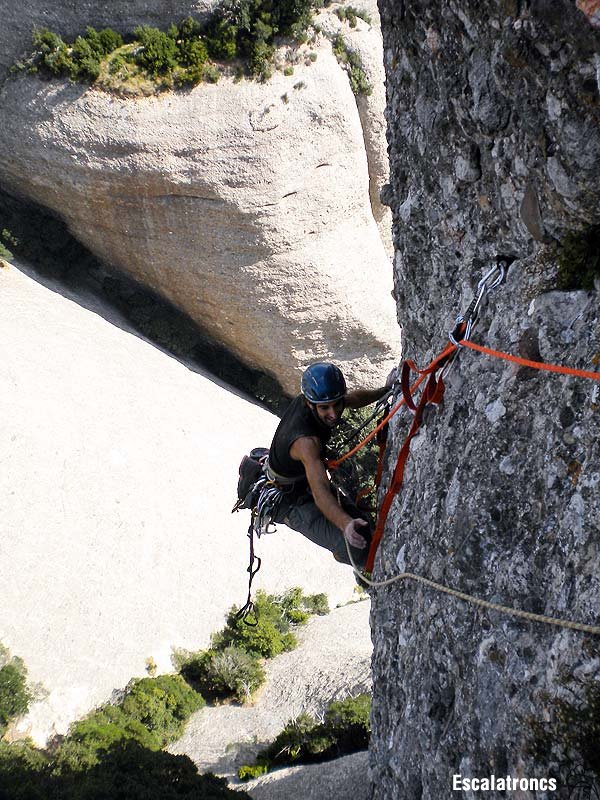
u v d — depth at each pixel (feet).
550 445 12.05
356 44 86.99
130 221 86.74
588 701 10.37
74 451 73.82
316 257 89.40
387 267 97.86
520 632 11.87
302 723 50.49
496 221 15.10
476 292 15.88
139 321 94.84
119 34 81.15
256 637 67.41
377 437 19.47
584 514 11.02
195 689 63.31
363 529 18.19
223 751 54.44
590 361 11.76
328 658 64.54
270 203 84.28
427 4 14.42
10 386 75.31
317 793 37.17
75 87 80.12
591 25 10.18
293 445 17.10
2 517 65.92
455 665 13.42
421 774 14.49
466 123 14.57
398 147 18.72
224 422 88.99
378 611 17.80
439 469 15.33
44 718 55.77
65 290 91.61
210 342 98.53
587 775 10.45
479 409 14.33
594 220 12.36
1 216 89.71
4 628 59.62
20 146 83.51
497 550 12.76
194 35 80.59
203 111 80.79
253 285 88.94
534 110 12.26
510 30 11.64
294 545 79.77
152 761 37.68
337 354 96.78
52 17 80.38
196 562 72.49
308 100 83.46
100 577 66.54
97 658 61.52
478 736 12.48
